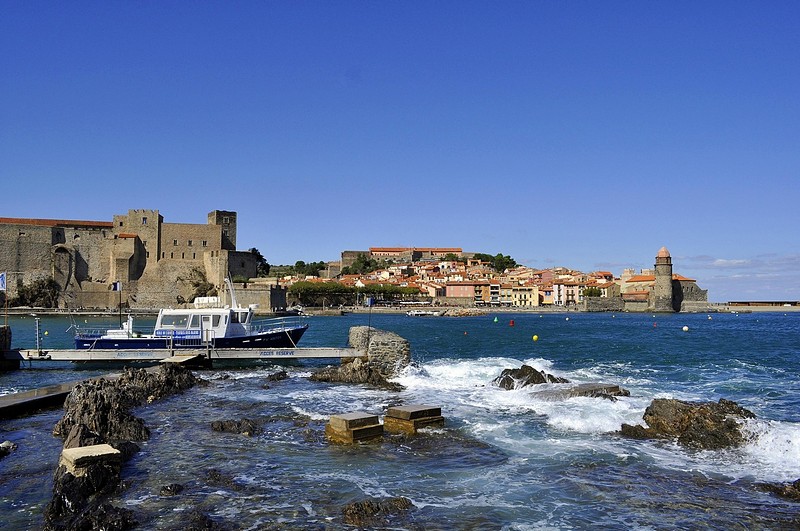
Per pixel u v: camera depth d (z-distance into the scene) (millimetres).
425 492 15031
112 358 41219
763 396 27891
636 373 37031
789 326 117875
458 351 56219
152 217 161875
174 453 18547
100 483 15070
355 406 26078
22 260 153375
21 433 21469
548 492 15023
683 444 19172
